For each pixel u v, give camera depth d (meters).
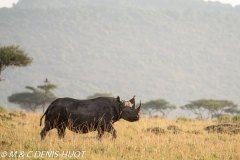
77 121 61.84
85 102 62.69
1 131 64.12
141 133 71.81
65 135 63.41
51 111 61.94
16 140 57.06
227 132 74.38
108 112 62.88
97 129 62.66
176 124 86.25
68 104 62.09
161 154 54.72
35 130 69.62
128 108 63.44
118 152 54.38
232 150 58.97
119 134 69.94
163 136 67.62
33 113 95.19
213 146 60.50
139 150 56.62
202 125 87.31
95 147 55.84
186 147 58.66
